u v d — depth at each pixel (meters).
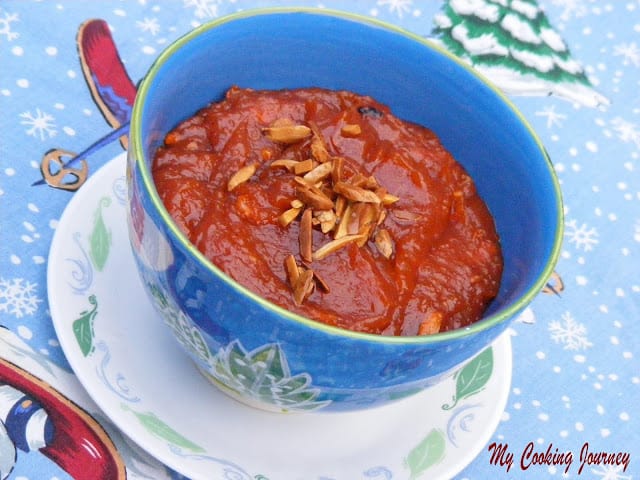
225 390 0.29
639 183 0.41
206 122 0.31
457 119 0.33
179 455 0.27
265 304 0.23
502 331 0.26
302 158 0.31
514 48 0.44
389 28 0.33
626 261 0.38
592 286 0.37
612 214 0.40
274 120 0.32
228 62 0.32
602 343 0.36
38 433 0.28
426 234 0.30
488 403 0.30
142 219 0.25
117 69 0.37
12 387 0.28
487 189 0.33
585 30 0.46
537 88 0.43
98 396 0.27
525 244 0.30
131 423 0.27
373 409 0.29
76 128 0.35
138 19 0.39
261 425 0.29
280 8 0.32
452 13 0.44
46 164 0.34
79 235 0.30
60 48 0.37
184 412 0.28
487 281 0.31
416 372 0.26
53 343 0.30
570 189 0.40
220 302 0.24
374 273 0.28
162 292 0.26
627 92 0.44
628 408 0.34
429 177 0.32
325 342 0.24
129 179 0.26
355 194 0.29
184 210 0.28
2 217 0.32
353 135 0.32
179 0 0.41
